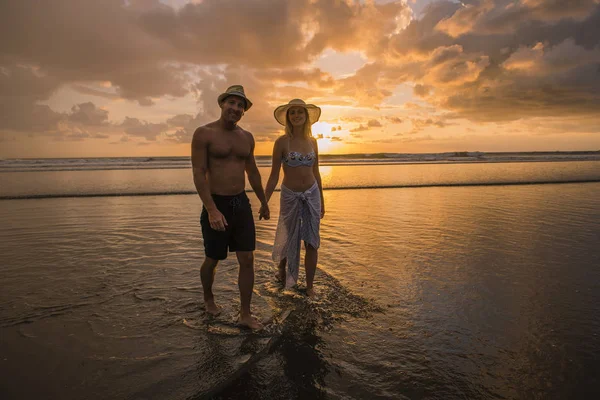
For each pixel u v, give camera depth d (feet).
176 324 8.86
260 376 6.88
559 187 40.32
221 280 11.96
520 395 6.34
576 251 15.28
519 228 19.76
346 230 19.39
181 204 28.32
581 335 8.35
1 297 10.28
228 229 9.10
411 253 15.08
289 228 11.27
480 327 8.77
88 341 7.98
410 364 7.27
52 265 13.17
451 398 6.28
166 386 6.48
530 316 9.32
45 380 6.57
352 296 10.68
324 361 7.39
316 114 11.81
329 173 61.82
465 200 30.66
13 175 56.18
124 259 13.99
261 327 8.72
